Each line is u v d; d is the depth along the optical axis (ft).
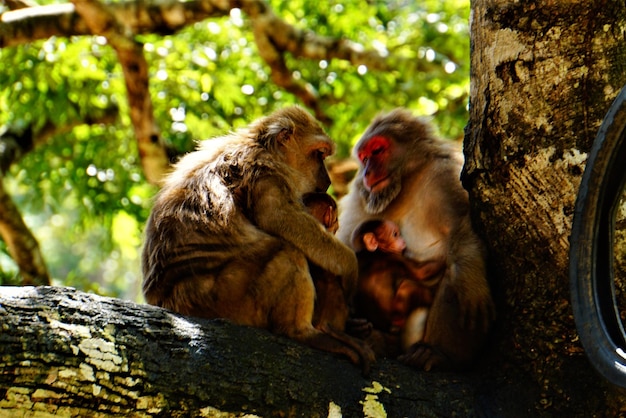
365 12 58.34
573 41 23.53
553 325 23.27
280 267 25.76
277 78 52.49
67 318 20.22
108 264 93.45
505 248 24.66
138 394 20.11
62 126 55.26
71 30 44.93
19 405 19.06
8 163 55.21
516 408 23.04
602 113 23.18
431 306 26.81
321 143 30.96
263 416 21.16
